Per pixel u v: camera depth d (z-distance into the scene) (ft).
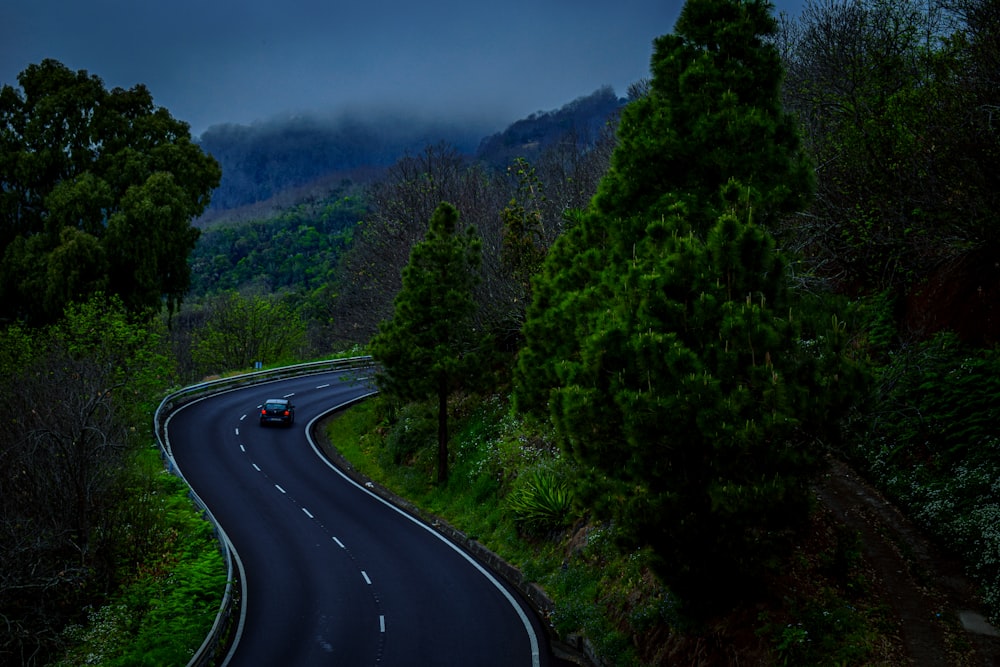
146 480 85.35
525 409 68.39
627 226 51.93
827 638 39.42
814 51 84.53
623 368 40.88
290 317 236.63
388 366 99.66
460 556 77.97
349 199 551.18
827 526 49.26
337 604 65.16
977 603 40.78
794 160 50.44
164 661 53.31
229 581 66.18
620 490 43.11
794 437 40.98
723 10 50.75
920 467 52.01
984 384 52.42
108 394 81.97
